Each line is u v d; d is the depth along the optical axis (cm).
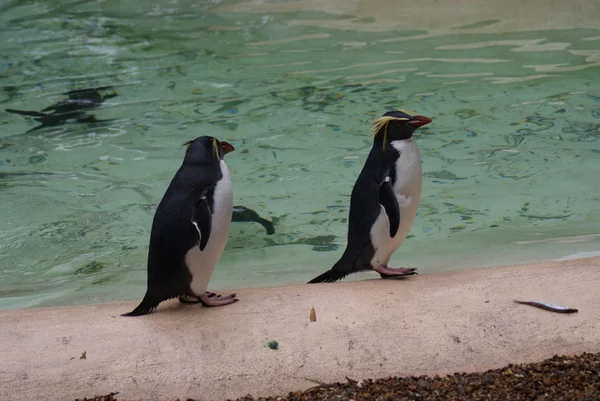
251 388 482
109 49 1054
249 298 512
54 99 867
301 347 491
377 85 859
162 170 691
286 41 1050
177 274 498
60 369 485
